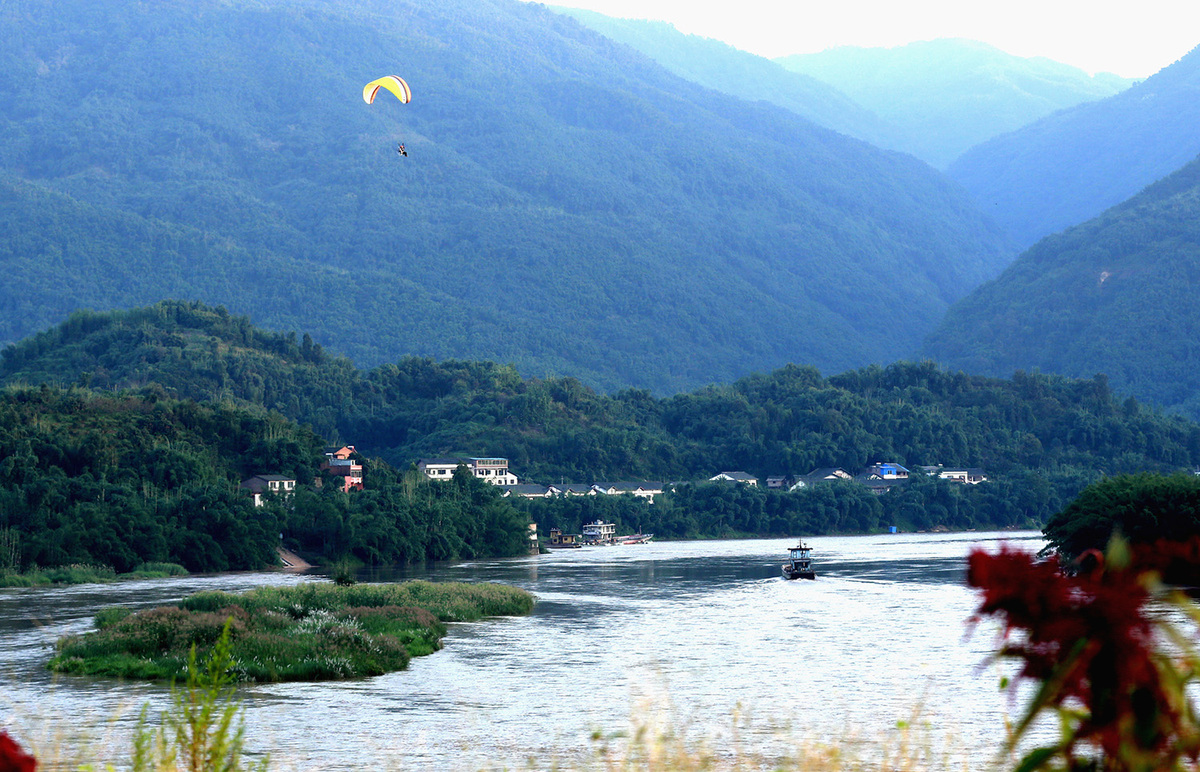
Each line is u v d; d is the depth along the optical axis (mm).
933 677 57000
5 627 84875
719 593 117188
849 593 113938
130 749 20938
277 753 40125
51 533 153750
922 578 133625
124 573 158250
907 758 15773
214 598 90625
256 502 199500
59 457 181875
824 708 47812
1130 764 5809
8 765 7309
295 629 71875
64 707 48312
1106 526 105062
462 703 52250
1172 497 105312
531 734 44000
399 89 86562
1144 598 5770
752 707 48656
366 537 190625
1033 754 6137
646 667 64062
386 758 39062
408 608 84688
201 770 11945
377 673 62406
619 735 15109
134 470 185875
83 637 70875
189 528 172500
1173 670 5746
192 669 12477
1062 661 5863
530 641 77688
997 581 5938
